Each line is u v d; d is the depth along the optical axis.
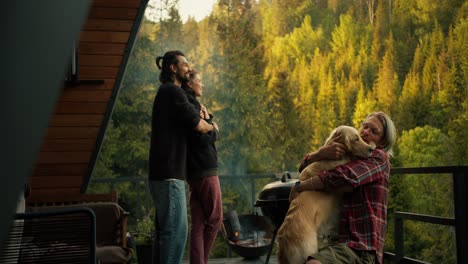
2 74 0.35
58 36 0.39
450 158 16.70
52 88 0.39
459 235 2.77
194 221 3.26
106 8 3.98
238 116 16.70
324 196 2.35
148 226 4.39
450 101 17.30
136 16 4.05
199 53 17.25
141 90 15.68
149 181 3.10
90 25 4.03
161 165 3.03
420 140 17.05
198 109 3.31
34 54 0.37
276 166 16.83
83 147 4.55
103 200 4.44
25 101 0.37
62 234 2.08
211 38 17.44
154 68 15.91
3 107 0.35
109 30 4.07
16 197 0.37
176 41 16.98
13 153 0.36
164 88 3.13
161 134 3.06
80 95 4.27
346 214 2.35
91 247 2.07
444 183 16.17
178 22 17.16
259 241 4.66
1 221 0.36
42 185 4.73
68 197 4.39
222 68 17.25
